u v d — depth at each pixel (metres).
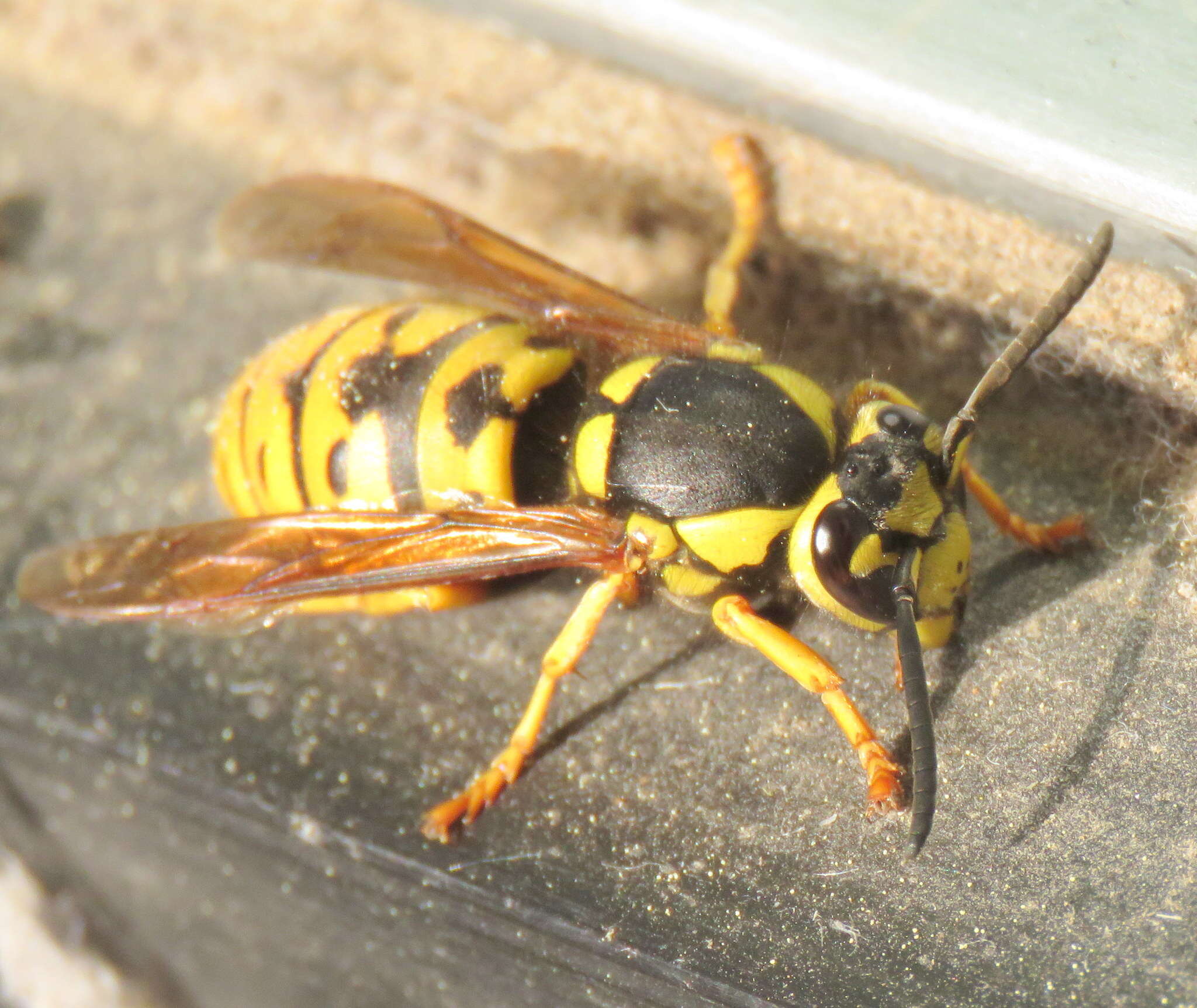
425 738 0.11
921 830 0.10
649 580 0.11
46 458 0.11
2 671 0.11
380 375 0.11
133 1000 0.11
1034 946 0.10
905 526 0.10
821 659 0.10
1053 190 0.11
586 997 0.10
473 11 0.11
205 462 0.11
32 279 0.12
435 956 0.10
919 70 0.11
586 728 0.11
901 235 0.11
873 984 0.10
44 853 0.11
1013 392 0.11
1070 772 0.10
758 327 0.11
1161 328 0.10
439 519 0.10
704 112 0.11
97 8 0.12
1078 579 0.10
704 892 0.10
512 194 0.11
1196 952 0.10
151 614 0.10
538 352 0.11
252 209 0.11
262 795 0.10
